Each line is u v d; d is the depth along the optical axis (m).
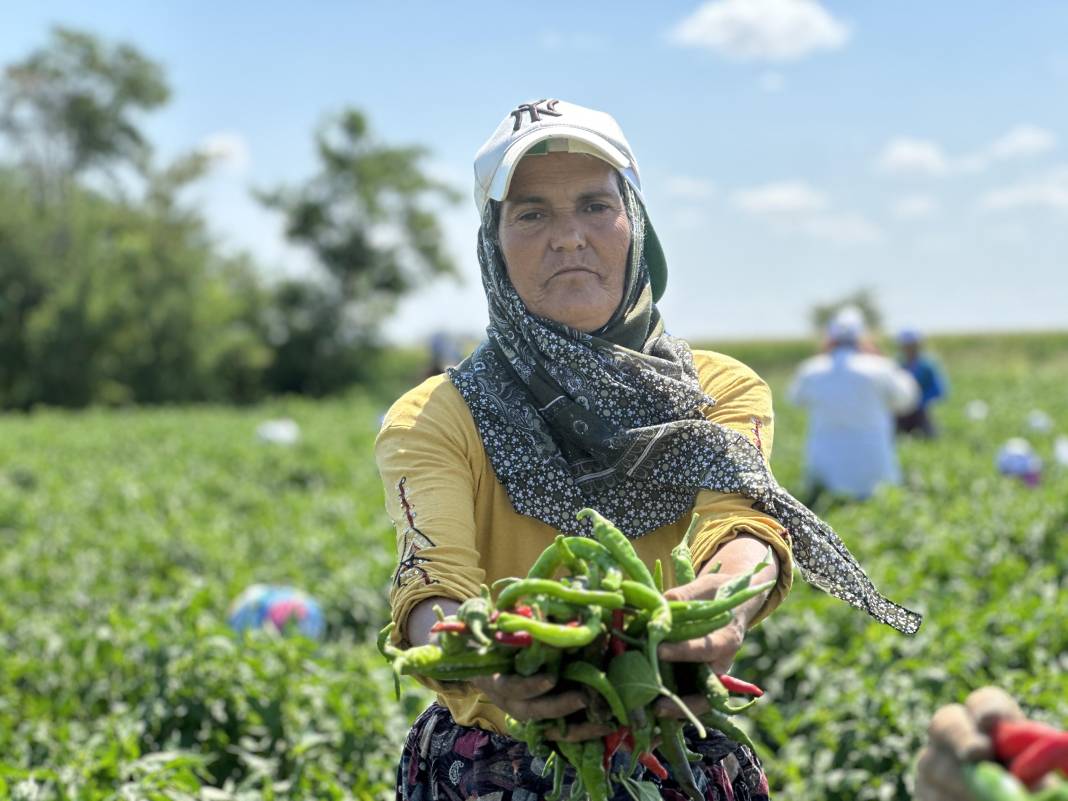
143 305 46.75
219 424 25.36
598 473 2.48
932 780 1.66
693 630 2.06
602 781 2.09
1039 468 12.98
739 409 2.62
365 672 5.96
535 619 2.04
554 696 2.05
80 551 10.15
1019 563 8.03
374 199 55.81
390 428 2.55
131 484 14.13
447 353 10.59
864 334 12.00
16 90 60.38
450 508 2.42
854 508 10.40
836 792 5.25
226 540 10.64
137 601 8.84
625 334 2.59
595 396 2.47
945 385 15.98
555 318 2.54
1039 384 32.06
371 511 12.16
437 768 2.57
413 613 2.33
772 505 2.42
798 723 5.67
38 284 46.41
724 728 2.11
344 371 56.00
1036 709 5.35
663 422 2.49
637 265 2.62
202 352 48.16
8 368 45.78
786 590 2.39
